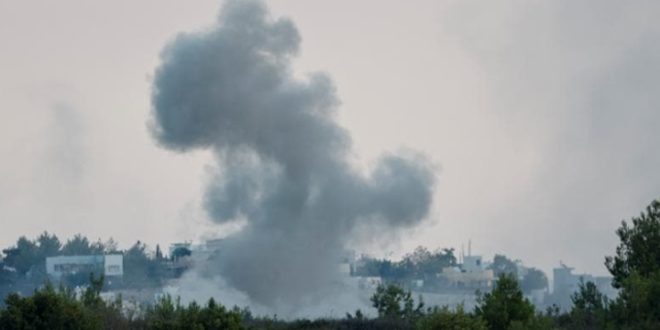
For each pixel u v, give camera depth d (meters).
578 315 172.38
